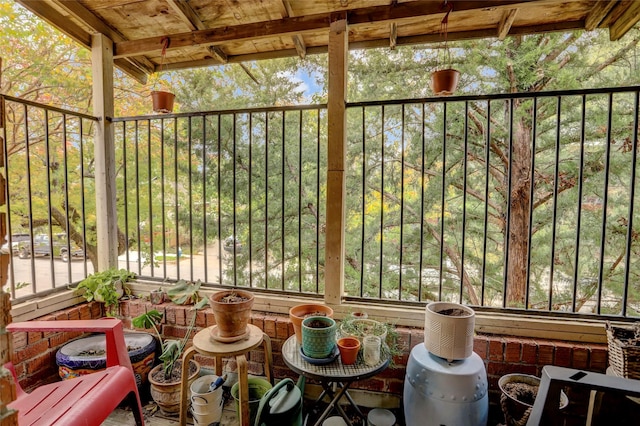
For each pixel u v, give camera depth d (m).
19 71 4.09
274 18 2.29
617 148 3.58
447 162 4.12
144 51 2.40
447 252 4.36
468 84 4.06
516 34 2.27
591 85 3.65
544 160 3.89
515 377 1.65
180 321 2.17
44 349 1.94
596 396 1.21
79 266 6.26
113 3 2.15
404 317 1.92
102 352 1.91
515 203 4.04
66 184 2.18
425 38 2.36
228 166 4.27
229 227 4.40
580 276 3.83
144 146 4.61
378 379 1.89
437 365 1.47
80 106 4.55
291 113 4.54
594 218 3.66
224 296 1.75
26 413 1.21
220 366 1.87
